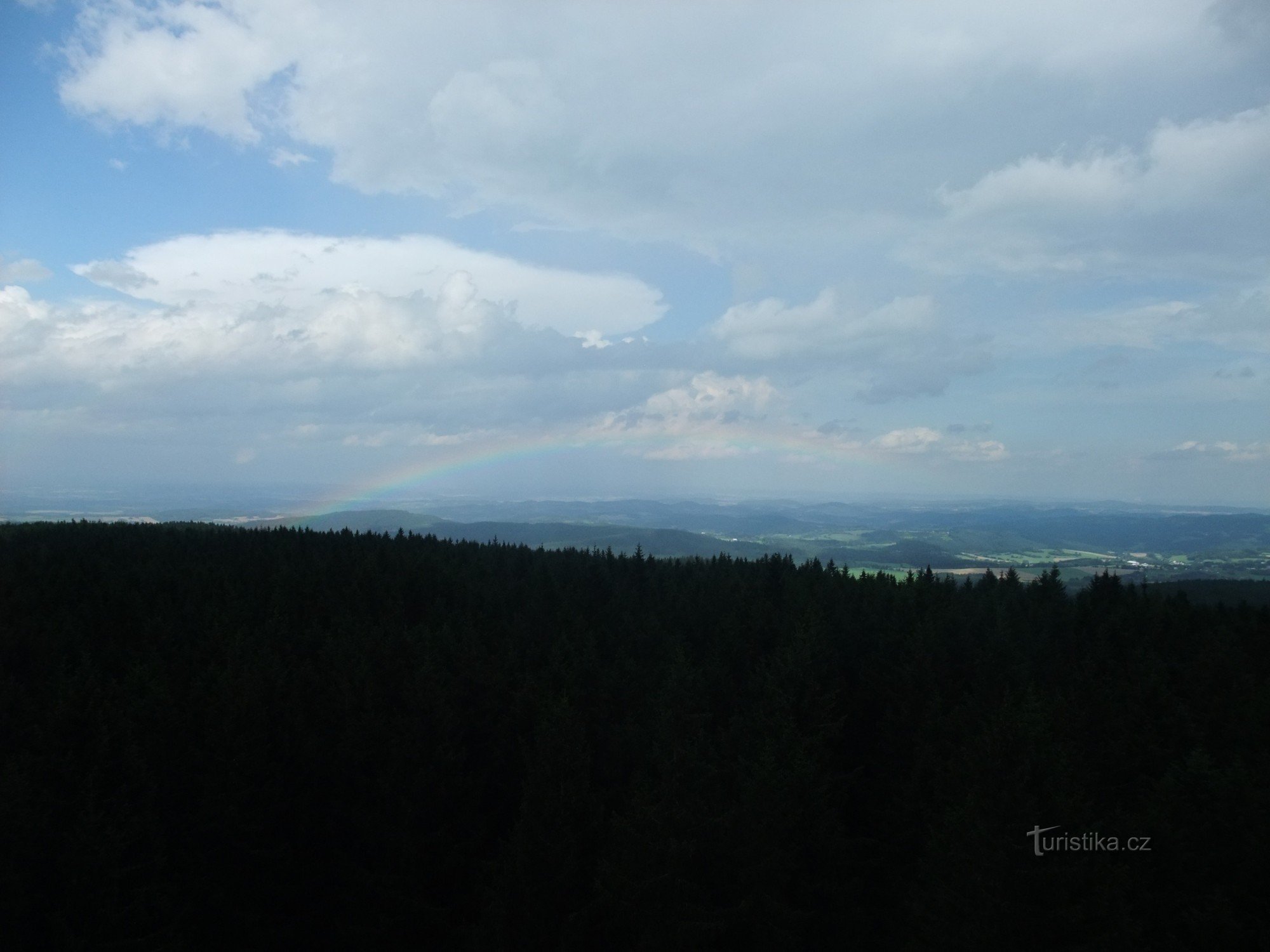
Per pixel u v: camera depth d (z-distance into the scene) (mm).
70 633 61750
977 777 36688
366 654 61344
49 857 39344
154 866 42500
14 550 83625
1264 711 48062
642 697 61125
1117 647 67500
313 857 52000
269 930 47625
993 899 32312
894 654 65625
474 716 58719
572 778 44938
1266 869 33219
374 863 50281
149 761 47344
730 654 70312
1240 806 36250
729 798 49250
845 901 43781
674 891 37469
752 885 40625
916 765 49594
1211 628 72812
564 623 76375
